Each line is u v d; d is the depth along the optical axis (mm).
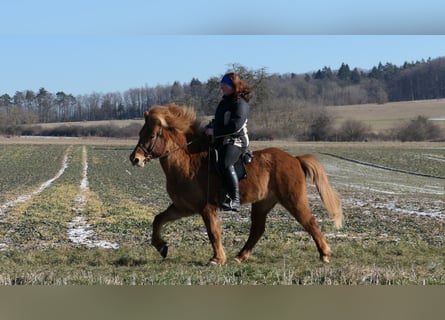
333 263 9656
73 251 11086
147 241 12836
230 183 9195
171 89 62812
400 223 15844
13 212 18625
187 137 9555
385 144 60469
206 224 9430
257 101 58250
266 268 8820
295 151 52188
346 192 26484
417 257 10586
